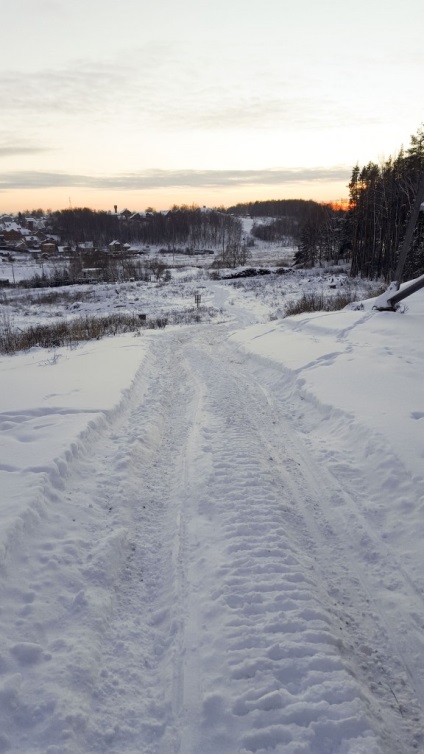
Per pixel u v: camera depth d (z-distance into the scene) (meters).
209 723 2.71
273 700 2.81
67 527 4.50
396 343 10.96
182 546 4.40
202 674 3.03
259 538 4.43
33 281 56.03
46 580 3.73
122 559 4.28
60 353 14.09
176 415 8.39
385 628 3.44
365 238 45.97
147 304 33.56
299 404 8.34
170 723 2.73
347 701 2.78
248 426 7.55
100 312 30.84
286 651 3.15
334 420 7.16
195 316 25.34
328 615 3.51
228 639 3.28
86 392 8.62
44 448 5.76
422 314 13.80
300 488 5.49
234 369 11.65
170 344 15.79
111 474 5.68
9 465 5.26
